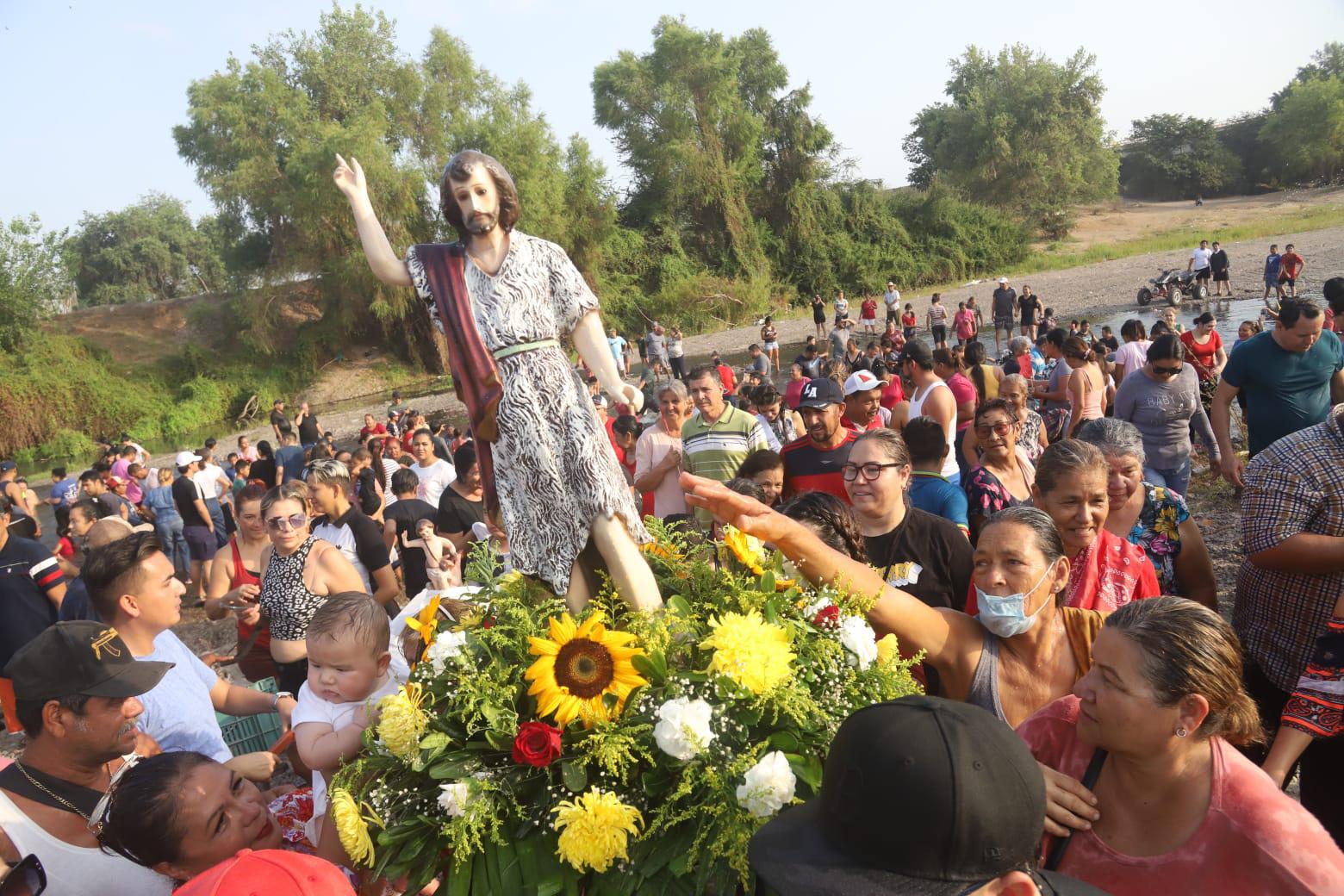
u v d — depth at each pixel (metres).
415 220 35.97
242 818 2.36
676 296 42.16
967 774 1.38
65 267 39.72
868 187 49.00
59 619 5.57
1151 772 1.90
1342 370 5.61
